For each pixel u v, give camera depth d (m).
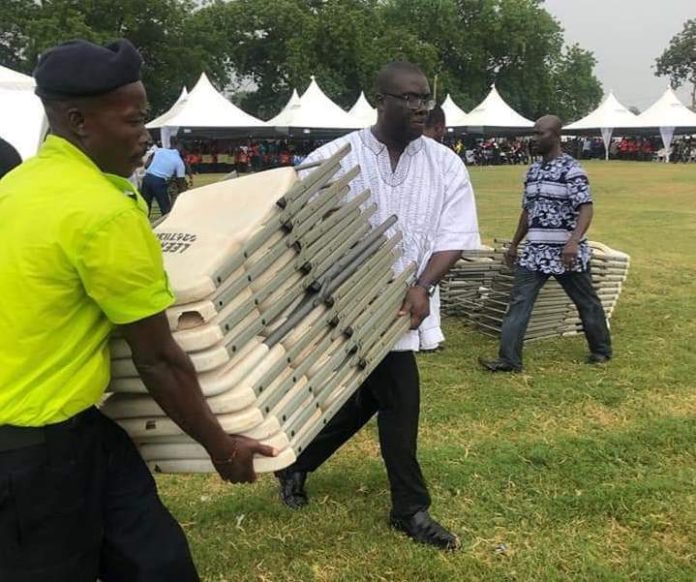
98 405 2.09
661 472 3.90
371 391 3.21
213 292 2.01
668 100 46.88
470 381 5.38
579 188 5.30
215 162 41.94
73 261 1.73
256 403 2.07
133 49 1.88
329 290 2.44
